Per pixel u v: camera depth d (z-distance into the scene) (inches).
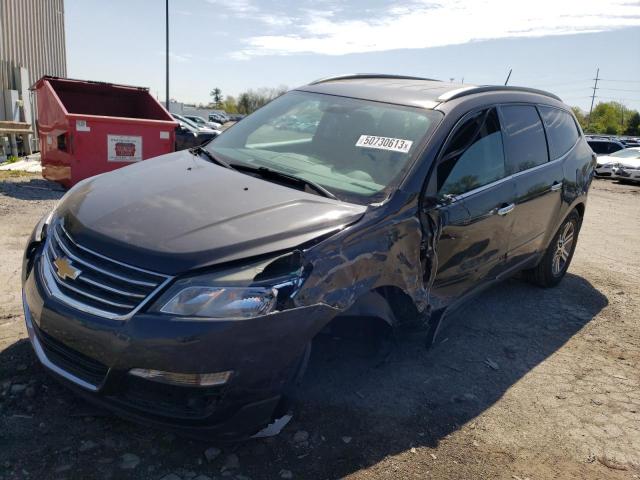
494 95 168.2
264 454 109.2
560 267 229.0
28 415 111.3
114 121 332.8
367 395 134.0
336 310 103.7
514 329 185.0
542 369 159.6
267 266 97.7
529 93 193.9
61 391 119.4
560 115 212.5
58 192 332.5
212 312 92.9
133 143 341.7
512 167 167.6
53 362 105.0
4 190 319.0
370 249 112.8
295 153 146.3
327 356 133.8
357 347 130.5
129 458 103.7
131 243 99.6
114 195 118.4
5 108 518.6
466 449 119.6
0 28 522.9
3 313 152.6
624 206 529.0
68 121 319.6
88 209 112.9
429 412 131.0
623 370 164.2
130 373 94.1
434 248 130.3
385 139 140.4
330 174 134.3
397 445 117.6
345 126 149.4
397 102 153.3
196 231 102.1
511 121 172.1
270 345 95.6
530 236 185.5
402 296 125.9
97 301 97.7
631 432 133.4
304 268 100.4
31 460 100.1
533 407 139.3
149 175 131.3
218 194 117.7
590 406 142.9
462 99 153.8
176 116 978.7
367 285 111.4
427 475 110.0
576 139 223.0
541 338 180.5
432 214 129.9
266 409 99.2
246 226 105.0
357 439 117.5
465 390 143.0
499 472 113.9
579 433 130.7
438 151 135.4
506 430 128.4
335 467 108.3
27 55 598.9
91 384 98.7
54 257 107.0
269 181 128.6
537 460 119.3
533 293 221.0
